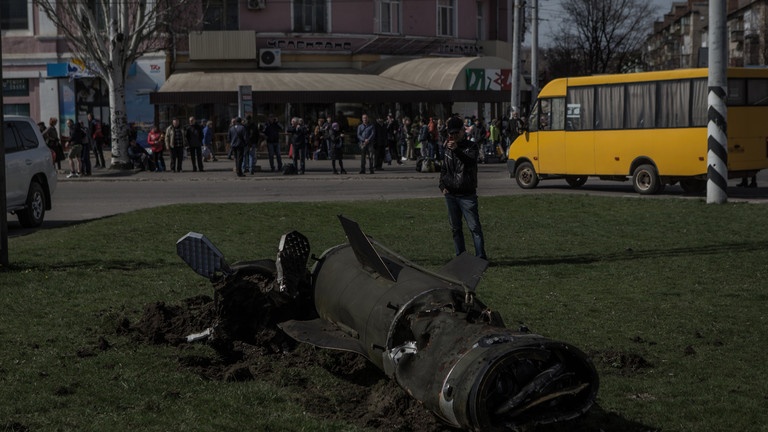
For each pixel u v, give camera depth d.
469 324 4.30
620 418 4.70
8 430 4.27
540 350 3.82
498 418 3.85
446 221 13.94
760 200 17.16
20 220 13.94
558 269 9.57
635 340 6.39
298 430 4.42
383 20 42.97
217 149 37.12
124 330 6.30
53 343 5.94
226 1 39.84
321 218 13.88
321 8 41.41
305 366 5.61
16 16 38.72
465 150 9.46
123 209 16.78
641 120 19.16
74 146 25.12
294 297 5.78
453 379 3.89
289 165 26.00
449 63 39.16
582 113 20.39
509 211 15.51
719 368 5.69
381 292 5.04
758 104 18.42
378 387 5.14
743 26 83.19
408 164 31.70
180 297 7.51
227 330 5.93
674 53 126.31
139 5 28.70
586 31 78.06
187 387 5.09
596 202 16.69
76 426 4.38
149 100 35.88
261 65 40.03
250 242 11.09
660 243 11.67
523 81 42.34
